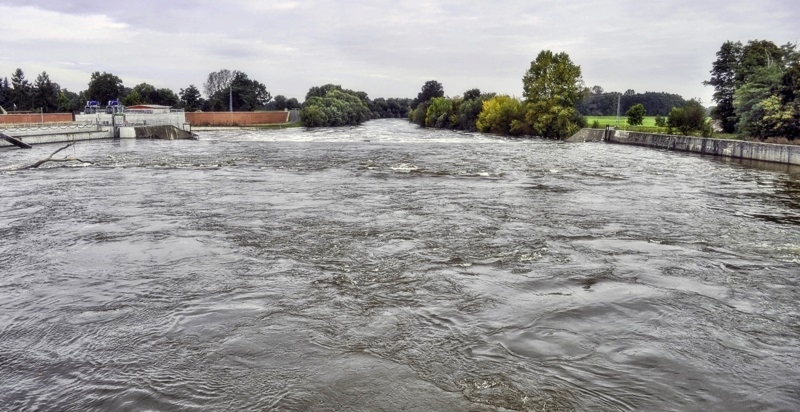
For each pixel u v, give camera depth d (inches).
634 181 1300.4
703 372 344.8
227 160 1723.7
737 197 1071.0
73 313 434.3
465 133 4156.0
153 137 2920.8
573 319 422.9
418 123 6048.2
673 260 596.1
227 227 736.3
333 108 5191.9
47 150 2076.8
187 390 318.3
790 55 2593.5
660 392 320.2
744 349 378.0
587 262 581.6
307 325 406.6
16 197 984.3
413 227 743.1
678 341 388.2
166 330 400.2
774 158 1795.0
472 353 363.6
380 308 441.1
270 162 1670.8
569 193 1083.9
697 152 2224.4
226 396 311.3
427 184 1187.9
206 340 382.6
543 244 657.6
